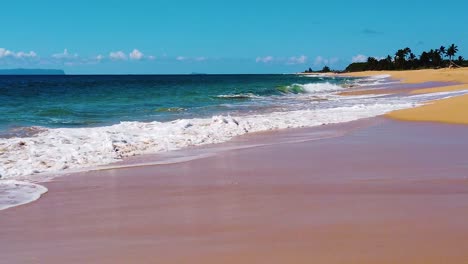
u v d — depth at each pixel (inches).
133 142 596.1
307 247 206.2
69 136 635.5
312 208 278.8
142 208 294.8
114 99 1694.1
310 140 614.2
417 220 244.5
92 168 446.6
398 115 885.2
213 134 676.1
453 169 405.7
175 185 365.1
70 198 328.2
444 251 196.1
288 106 1301.7
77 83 3779.5
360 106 1160.8
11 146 551.8
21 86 2979.8
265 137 655.1
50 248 219.1
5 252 214.5
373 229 230.1
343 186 345.1
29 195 338.6
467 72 3870.6
